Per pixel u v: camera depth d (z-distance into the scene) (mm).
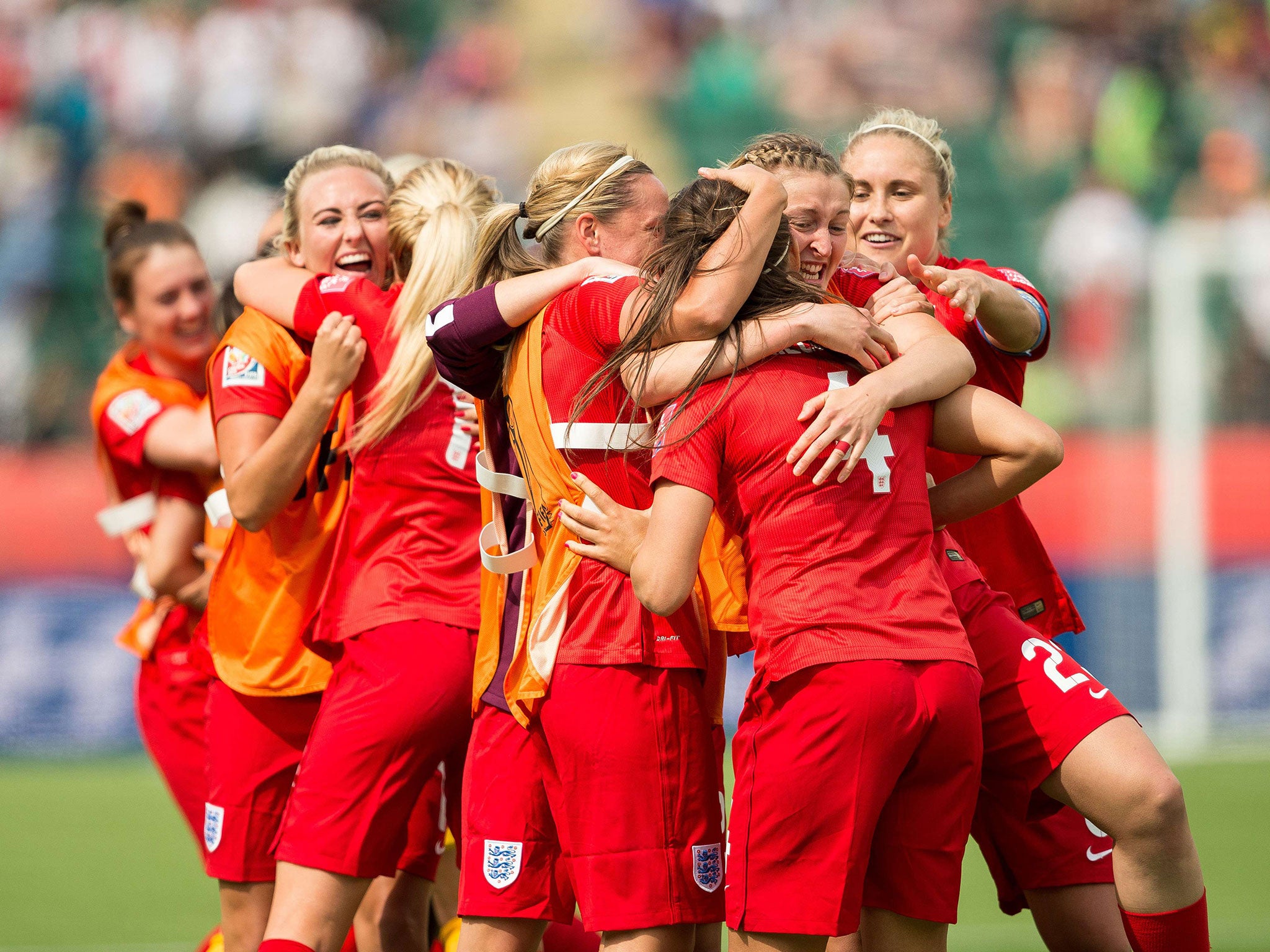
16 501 32719
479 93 51875
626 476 10398
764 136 10758
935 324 10375
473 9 54250
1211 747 33281
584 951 13547
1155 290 35250
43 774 31422
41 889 21531
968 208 48594
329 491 12305
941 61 52625
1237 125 51156
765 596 9656
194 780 15133
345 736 11148
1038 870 11984
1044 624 12516
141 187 45781
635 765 9891
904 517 9719
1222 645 34219
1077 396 35500
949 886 9844
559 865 10766
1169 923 10477
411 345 11359
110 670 32844
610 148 11109
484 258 11266
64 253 42500
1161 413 34938
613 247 10852
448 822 12641
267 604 12219
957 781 9773
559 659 10094
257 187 46625
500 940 10734
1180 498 34500
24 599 32562
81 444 34594
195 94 47750
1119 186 49250
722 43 53469
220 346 12391
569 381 10266
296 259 13242
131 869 22922
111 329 39000
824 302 10109
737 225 9664
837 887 9383
